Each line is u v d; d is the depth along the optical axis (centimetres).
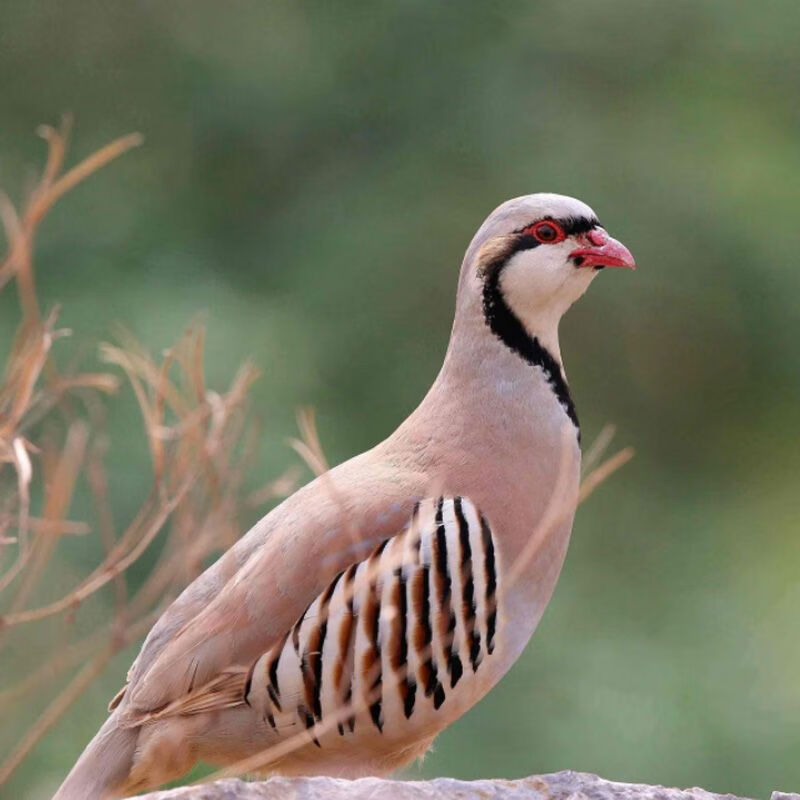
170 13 1727
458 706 720
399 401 1541
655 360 1708
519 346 768
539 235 774
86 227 1589
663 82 1734
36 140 1695
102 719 1039
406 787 607
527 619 740
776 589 1530
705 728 1318
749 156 1688
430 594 702
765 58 1758
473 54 1711
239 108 1689
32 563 713
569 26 1725
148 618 605
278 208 1658
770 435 1705
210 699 707
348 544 705
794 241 1673
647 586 1536
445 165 1658
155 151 1678
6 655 652
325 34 1712
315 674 693
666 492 1681
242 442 1297
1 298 1459
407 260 1608
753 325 1684
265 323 1515
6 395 629
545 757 1280
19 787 1020
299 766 727
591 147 1672
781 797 664
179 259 1600
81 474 1280
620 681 1353
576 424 775
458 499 724
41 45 1720
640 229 1661
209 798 588
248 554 736
